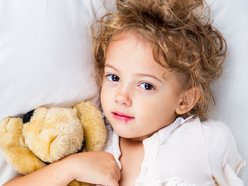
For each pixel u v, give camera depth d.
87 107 0.82
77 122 0.76
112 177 0.75
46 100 0.77
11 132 0.71
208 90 0.92
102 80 0.85
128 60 0.74
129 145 0.86
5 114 0.73
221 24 0.92
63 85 0.77
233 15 0.93
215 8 0.92
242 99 0.95
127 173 0.81
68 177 0.73
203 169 0.79
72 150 0.74
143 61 0.74
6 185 0.73
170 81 0.77
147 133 0.81
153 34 0.75
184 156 0.79
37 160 0.74
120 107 0.77
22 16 0.68
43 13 0.71
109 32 0.80
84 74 0.81
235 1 0.93
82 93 0.82
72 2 0.75
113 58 0.76
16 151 0.72
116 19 0.80
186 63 0.78
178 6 0.84
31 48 0.70
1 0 0.67
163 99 0.77
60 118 0.74
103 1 0.83
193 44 0.81
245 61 0.94
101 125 0.83
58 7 0.73
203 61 0.86
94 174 0.74
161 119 0.80
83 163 0.74
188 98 0.84
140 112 0.76
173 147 0.80
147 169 0.78
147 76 0.74
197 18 0.87
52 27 0.72
